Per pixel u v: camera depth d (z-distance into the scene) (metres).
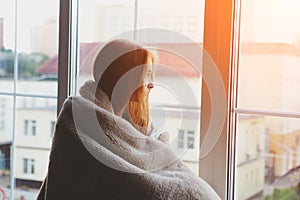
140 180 0.91
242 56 1.09
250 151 1.10
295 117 1.04
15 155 1.40
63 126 0.97
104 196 0.91
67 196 0.94
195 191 0.95
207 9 1.07
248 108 1.09
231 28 1.06
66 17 1.25
